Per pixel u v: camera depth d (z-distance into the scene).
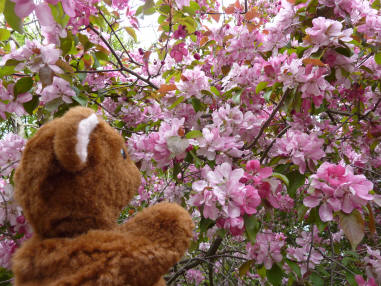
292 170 1.40
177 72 2.19
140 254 0.75
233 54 1.91
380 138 1.94
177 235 0.82
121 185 0.96
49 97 1.59
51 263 0.76
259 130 1.68
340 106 2.62
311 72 1.34
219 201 1.08
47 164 0.80
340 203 1.13
